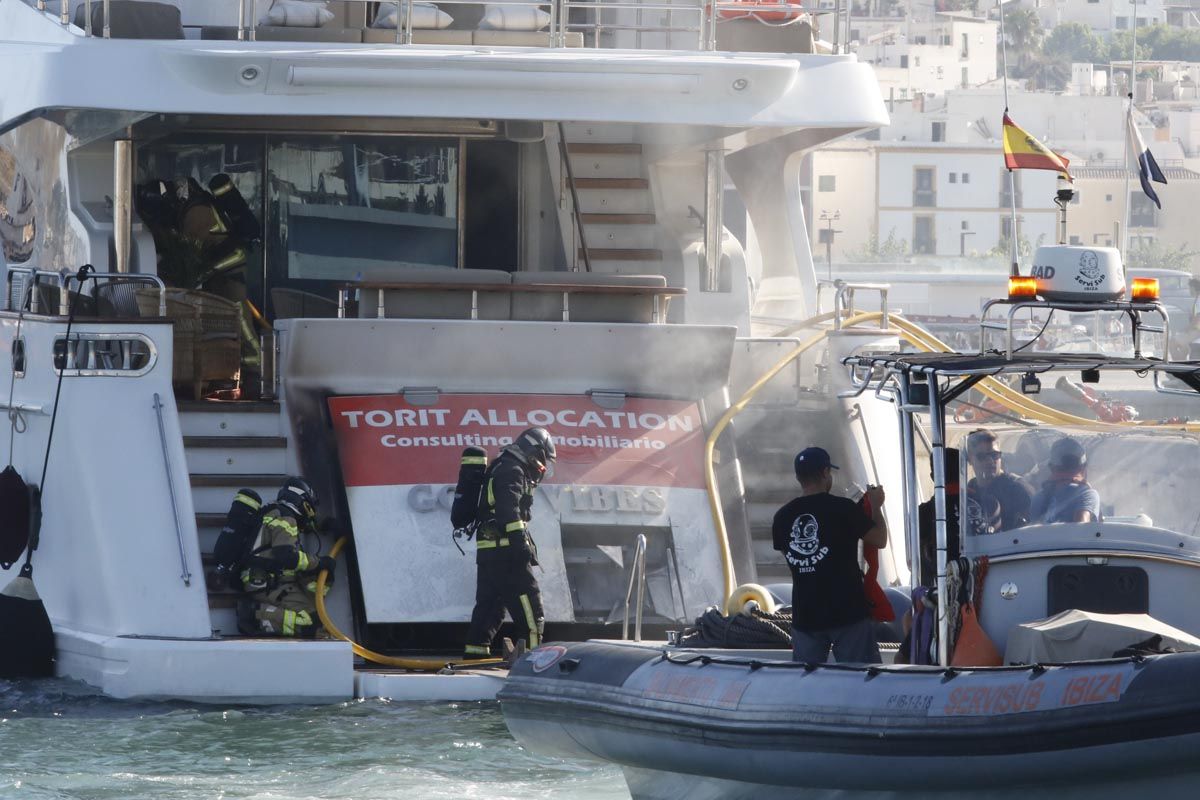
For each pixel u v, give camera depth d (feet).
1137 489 89.40
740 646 107.76
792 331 164.86
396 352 139.23
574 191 168.14
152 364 128.47
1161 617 88.53
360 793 98.37
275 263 169.58
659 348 143.84
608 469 137.80
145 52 137.80
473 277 143.84
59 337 130.52
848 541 94.22
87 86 136.46
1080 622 83.97
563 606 130.31
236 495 131.85
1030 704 78.07
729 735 88.02
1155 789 76.74
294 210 169.78
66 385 129.59
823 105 148.15
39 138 162.91
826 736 83.97
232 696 120.67
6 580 139.95
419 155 171.94
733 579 136.26
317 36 154.81
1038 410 140.05
